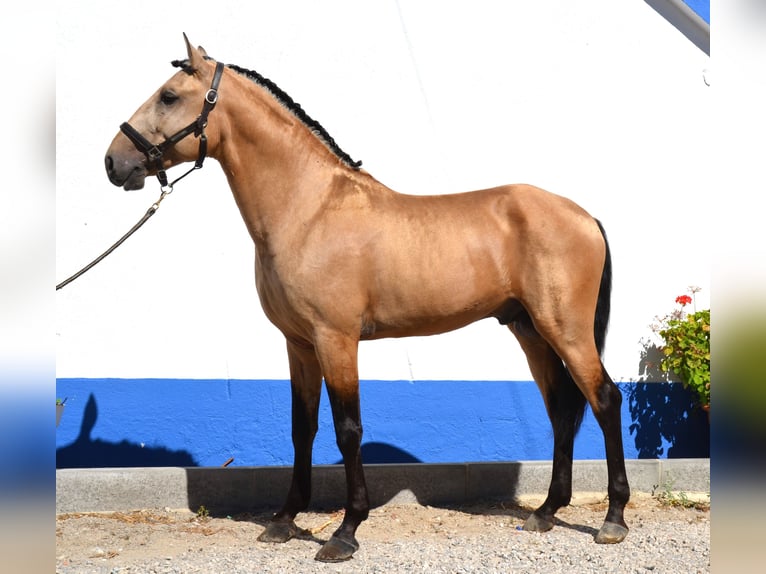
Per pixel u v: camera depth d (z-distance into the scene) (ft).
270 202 12.56
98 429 16.25
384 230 12.64
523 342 14.56
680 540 13.07
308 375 13.53
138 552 12.31
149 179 16.75
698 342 18.37
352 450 12.24
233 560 11.85
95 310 16.38
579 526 14.20
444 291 12.80
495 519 14.69
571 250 13.23
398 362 17.62
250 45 17.26
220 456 16.80
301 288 12.29
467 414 17.87
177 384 16.69
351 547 11.95
